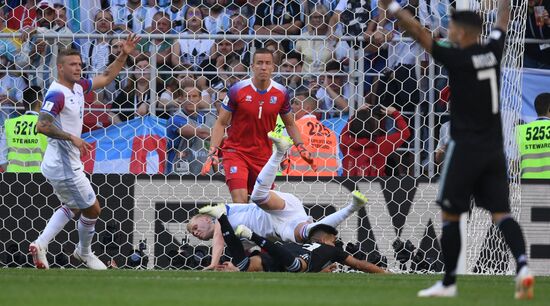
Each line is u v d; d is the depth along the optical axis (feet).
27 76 129.39
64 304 52.47
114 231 108.47
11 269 92.07
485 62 58.34
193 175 108.58
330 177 108.68
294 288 66.18
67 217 99.71
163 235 108.47
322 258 93.15
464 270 102.78
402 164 120.16
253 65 103.60
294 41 130.11
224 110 103.24
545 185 109.91
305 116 119.24
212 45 130.21
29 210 109.09
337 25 128.67
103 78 99.66
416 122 121.60
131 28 132.87
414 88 124.16
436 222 108.37
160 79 127.13
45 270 89.56
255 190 97.04
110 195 108.47
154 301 54.54
